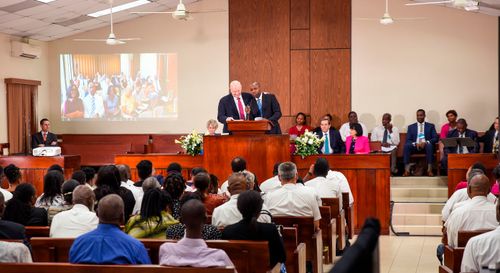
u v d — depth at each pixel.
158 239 4.34
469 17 13.98
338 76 14.45
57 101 15.33
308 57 14.52
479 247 3.78
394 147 13.15
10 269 3.52
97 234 3.71
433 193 11.70
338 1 14.42
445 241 6.48
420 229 10.09
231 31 14.79
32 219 5.25
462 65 14.04
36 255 4.35
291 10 14.58
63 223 4.73
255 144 8.87
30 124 14.56
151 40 15.03
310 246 5.68
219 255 3.54
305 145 9.70
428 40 14.14
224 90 14.84
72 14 13.32
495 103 13.93
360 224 9.70
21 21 13.04
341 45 14.44
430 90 14.16
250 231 4.23
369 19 14.32
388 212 9.66
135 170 10.31
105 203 3.74
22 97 14.31
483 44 13.95
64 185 5.58
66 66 15.24
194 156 10.03
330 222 6.58
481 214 5.06
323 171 7.54
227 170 8.95
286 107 14.61
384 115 13.63
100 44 15.14
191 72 14.95
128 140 14.88
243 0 14.73
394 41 14.25
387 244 9.09
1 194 4.43
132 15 14.66
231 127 8.88
